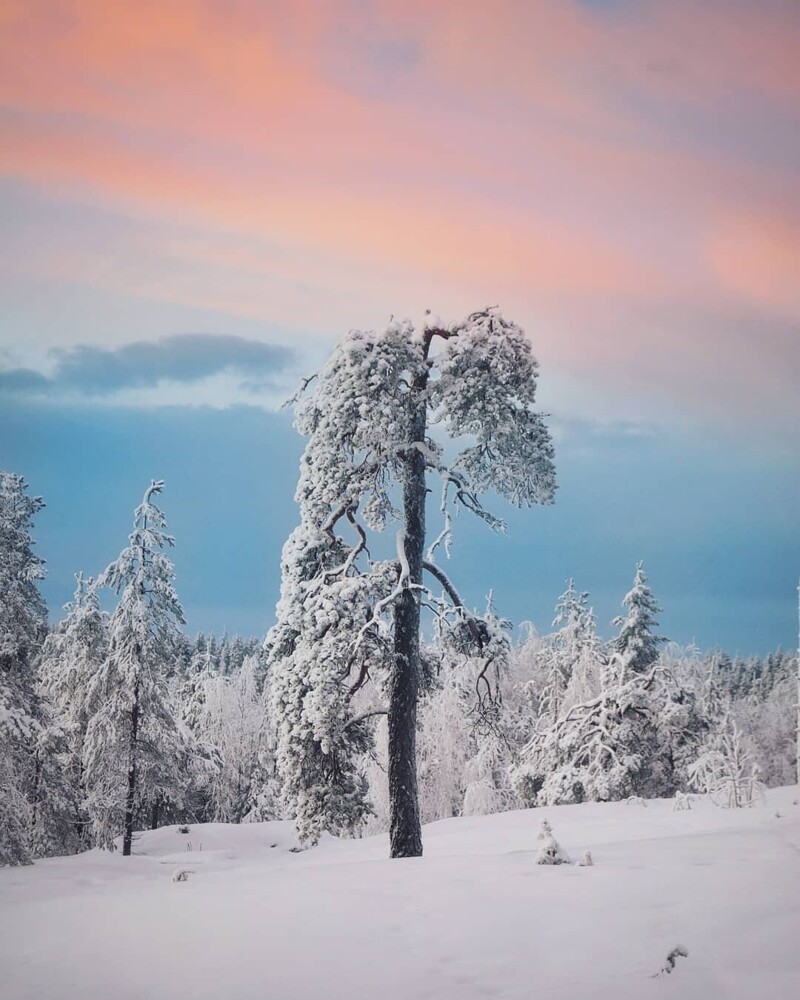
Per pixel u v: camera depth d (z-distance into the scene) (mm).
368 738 19094
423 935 7508
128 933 8859
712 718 40500
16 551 31625
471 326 17969
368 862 13547
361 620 18141
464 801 43719
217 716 57281
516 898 8711
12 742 26688
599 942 6863
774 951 6250
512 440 17906
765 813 19781
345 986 6320
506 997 5809
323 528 18734
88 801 33125
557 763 40844
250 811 55531
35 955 8375
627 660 40469
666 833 18453
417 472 18375
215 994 6445
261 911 9188
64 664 38656
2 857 25031
